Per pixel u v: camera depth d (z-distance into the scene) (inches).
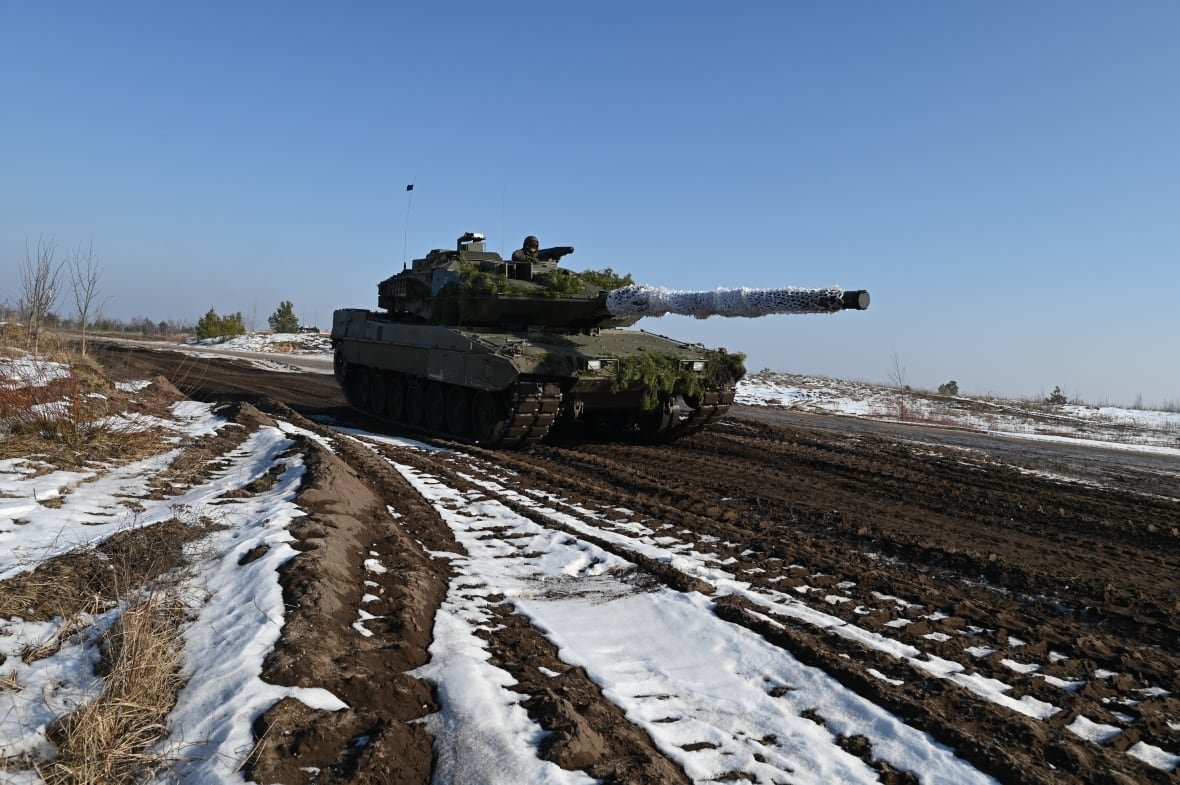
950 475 501.7
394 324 705.6
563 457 522.0
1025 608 254.5
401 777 130.6
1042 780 143.4
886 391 1214.3
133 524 260.7
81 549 228.7
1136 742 167.2
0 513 273.0
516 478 444.8
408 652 182.1
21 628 175.2
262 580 201.9
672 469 493.0
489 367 539.5
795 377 1384.1
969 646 217.8
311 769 129.3
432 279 664.4
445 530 315.0
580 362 526.3
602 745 146.6
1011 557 309.3
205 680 153.4
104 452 410.6
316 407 846.5
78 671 159.5
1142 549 332.5
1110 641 224.2
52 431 414.9
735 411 914.1
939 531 348.8
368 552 261.0
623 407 595.5
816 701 176.7
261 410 740.7
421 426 676.7
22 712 142.3
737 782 142.6
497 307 599.5
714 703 175.0
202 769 126.5
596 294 589.0
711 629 215.0
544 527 323.6
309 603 188.5
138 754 131.2
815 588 261.1
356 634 187.9
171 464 398.6
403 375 708.0
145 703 143.6
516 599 237.8
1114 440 813.9
